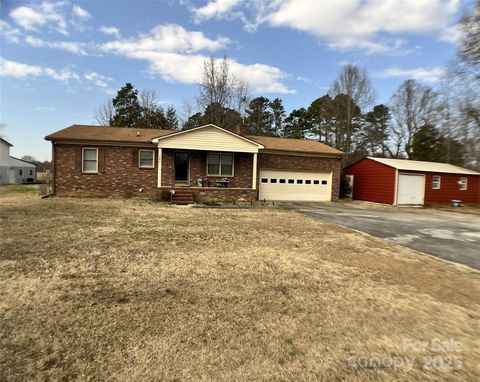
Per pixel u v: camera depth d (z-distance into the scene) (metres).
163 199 15.60
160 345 2.93
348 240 8.07
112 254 5.88
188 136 16.38
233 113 31.23
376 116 39.69
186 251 6.32
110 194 16.20
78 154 15.85
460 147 27.89
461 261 6.47
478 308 4.09
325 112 36.84
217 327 3.33
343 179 22.91
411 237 8.84
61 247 6.21
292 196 19.36
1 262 5.18
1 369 2.50
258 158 18.52
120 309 3.66
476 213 16.78
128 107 36.72
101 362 2.64
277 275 5.11
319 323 3.52
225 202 15.84
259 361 2.74
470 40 21.53
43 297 3.89
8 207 11.47
